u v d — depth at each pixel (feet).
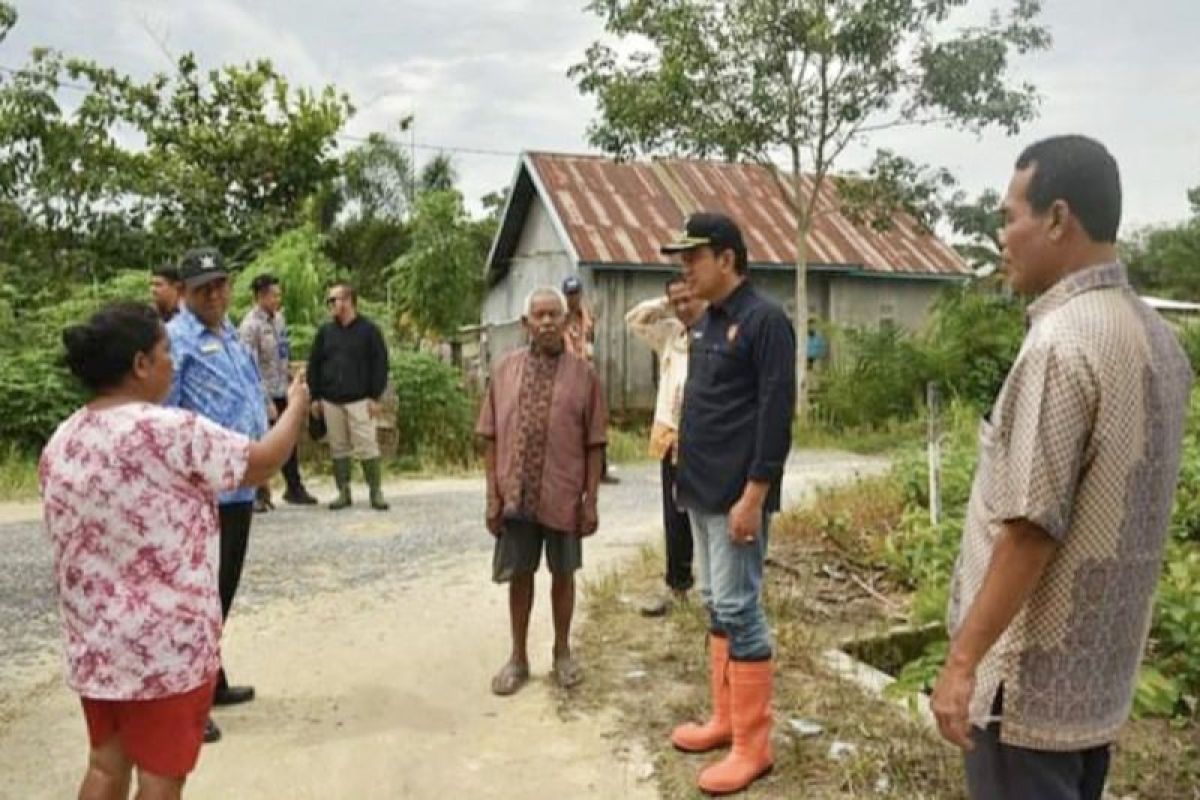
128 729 8.56
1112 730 6.58
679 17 47.16
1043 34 47.44
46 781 11.86
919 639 16.31
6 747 12.75
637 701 13.98
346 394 28.40
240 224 59.82
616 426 54.80
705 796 11.21
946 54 47.19
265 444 9.04
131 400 8.71
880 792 10.99
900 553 19.62
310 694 14.57
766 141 49.26
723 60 47.85
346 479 29.04
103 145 56.49
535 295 14.28
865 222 55.47
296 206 63.26
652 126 47.70
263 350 27.81
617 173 62.80
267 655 16.21
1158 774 11.69
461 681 15.01
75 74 57.06
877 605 18.07
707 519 11.35
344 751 12.67
